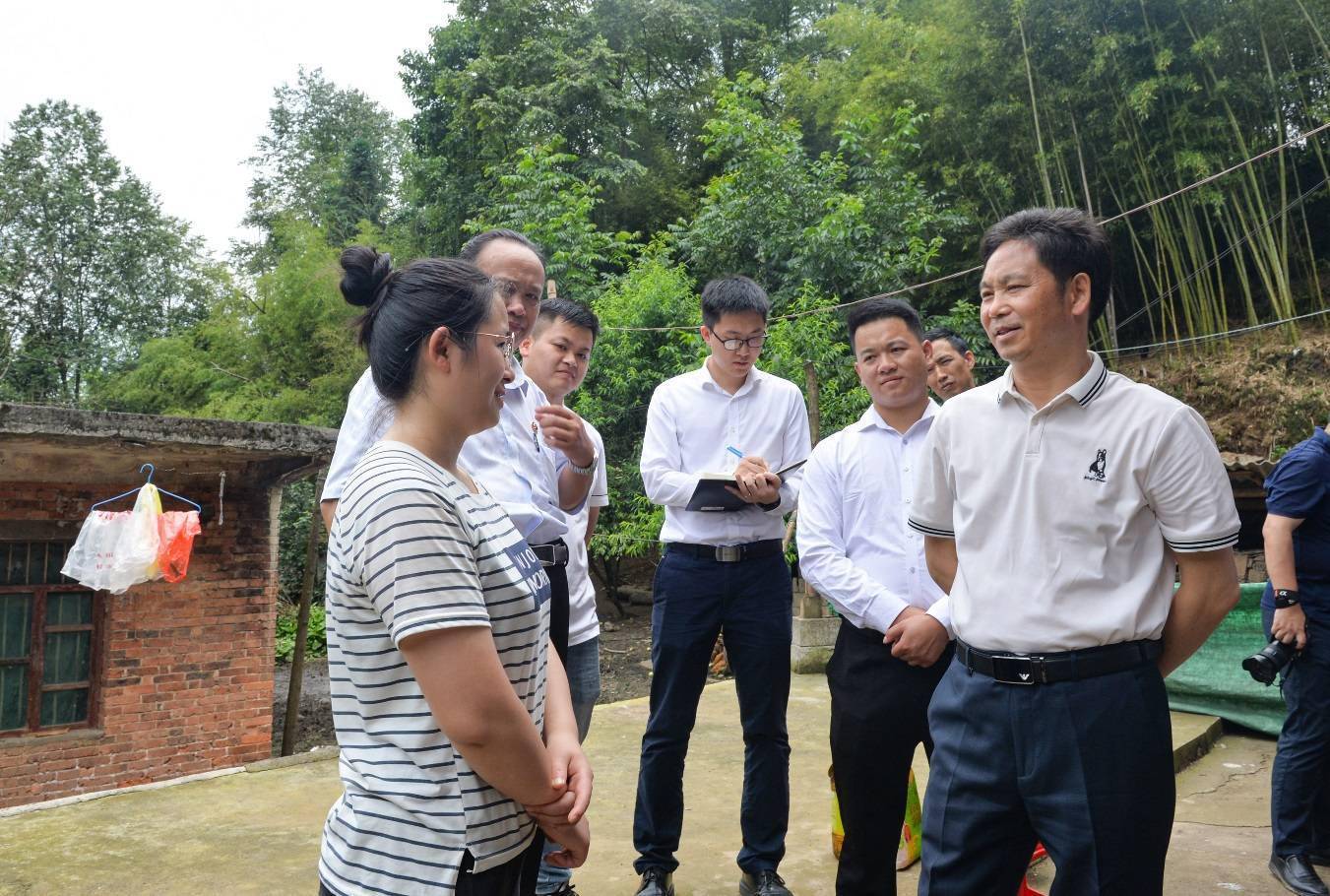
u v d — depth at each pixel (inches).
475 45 734.5
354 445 76.9
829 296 437.1
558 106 663.8
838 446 108.3
